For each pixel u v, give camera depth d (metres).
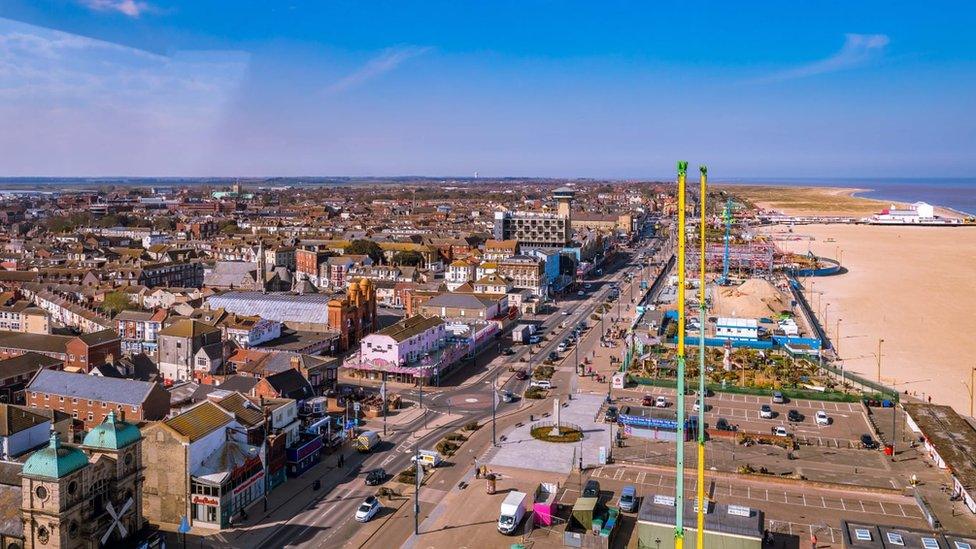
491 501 106.19
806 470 116.12
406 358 172.50
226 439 104.31
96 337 164.88
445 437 132.62
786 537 94.56
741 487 110.62
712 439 130.62
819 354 193.38
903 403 141.62
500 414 146.50
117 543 84.38
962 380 174.75
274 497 107.12
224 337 174.62
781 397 154.12
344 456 123.31
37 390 135.75
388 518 100.75
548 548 93.12
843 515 100.94
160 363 166.38
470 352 194.12
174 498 98.69
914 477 111.19
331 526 98.31
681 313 69.31
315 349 184.00
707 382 167.00
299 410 136.12
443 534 96.50
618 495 107.75
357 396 154.88
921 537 88.44
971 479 105.62
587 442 129.75
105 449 84.44
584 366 182.38
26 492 77.56
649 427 132.00
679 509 69.88
